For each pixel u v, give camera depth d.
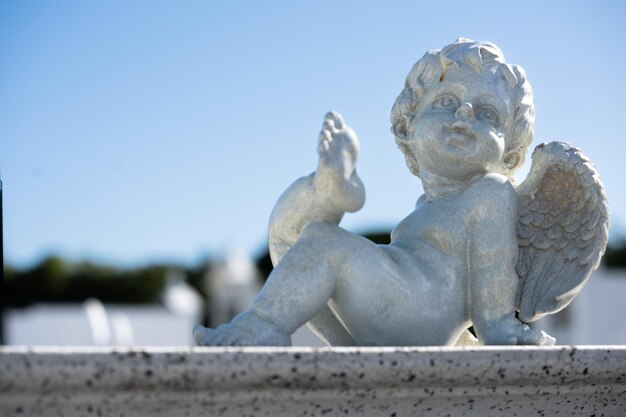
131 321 13.62
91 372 2.32
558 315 12.12
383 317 3.16
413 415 2.74
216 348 2.44
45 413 2.38
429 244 3.41
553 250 3.61
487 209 3.39
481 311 3.33
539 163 3.62
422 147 3.63
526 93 3.73
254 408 2.56
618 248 17.58
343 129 3.11
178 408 2.49
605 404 3.02
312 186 3.16
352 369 2.53
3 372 2.25
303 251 3.09
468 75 3.65
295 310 3.01
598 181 3.52
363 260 3.12
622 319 11.91
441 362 2.62
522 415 2.90
